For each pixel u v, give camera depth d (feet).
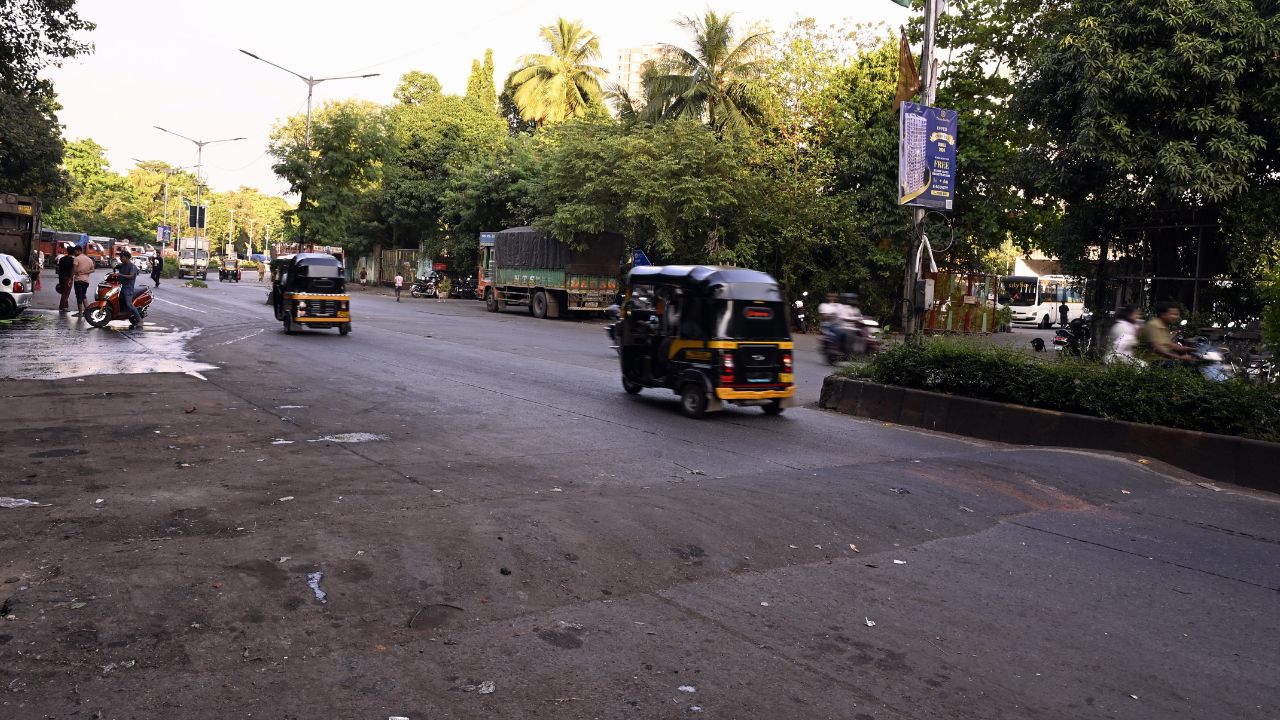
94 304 65.00
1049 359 37.65
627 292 43.21
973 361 37.93
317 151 163.43
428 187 160.66
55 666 11.82
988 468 27.73
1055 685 13.42
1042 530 22.30
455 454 27.94
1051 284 155.63
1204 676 14.08
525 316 107.34
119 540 17.35
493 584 15.72
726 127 110.42
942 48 97.71
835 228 100.48
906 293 44.14
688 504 21.25
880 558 19.20
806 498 22.75
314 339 64.23
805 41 105.29
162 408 33.30
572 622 14.58
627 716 11.60
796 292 103.14
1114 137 58.29
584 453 29.32
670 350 39.75
